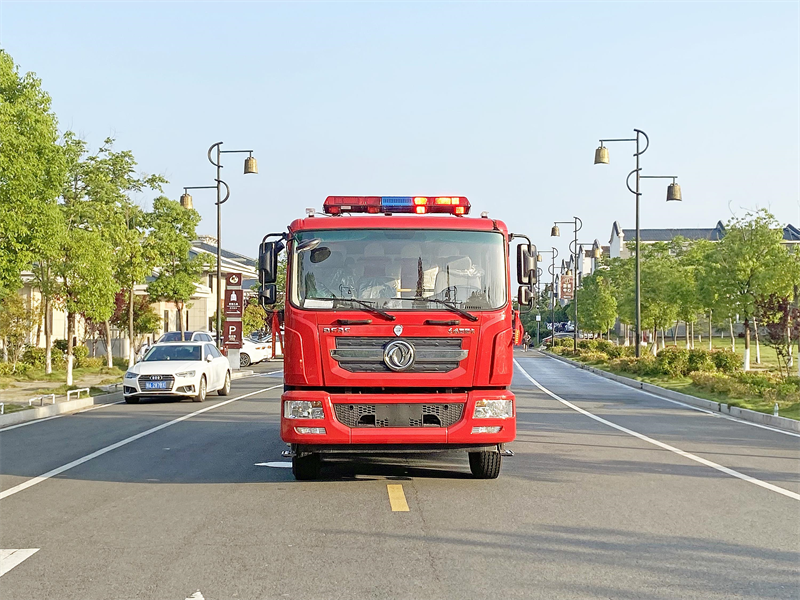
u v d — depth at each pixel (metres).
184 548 6.61
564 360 54.44
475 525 7.38
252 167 32.84
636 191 34.91
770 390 21.19
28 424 16.42
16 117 20.34
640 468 10.63
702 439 13.76
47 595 5.43
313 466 9.65
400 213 9.91
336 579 5.75
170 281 43.19
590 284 70.75
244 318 60.91
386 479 9.84
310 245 9.01
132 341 36.47
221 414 18.22
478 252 9.11
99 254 27.41
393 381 8.77
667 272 45.25
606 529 7.23
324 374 8.78
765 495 8.82
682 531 7.17
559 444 13.00
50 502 8.52
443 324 8.82
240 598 5.35
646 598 5.35
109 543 6.80
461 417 8.84
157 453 12.06
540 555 6.38
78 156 34.06
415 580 5.72
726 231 33.78
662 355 31.72
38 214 21.28
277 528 7.27
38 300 33.44
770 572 5.93
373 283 8.95
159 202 43.22
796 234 86.75
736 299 32.69
